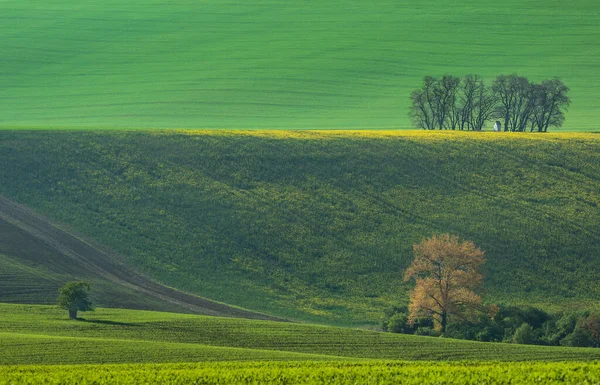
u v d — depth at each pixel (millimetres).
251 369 180750
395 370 173500
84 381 171250
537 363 185375
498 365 184875
